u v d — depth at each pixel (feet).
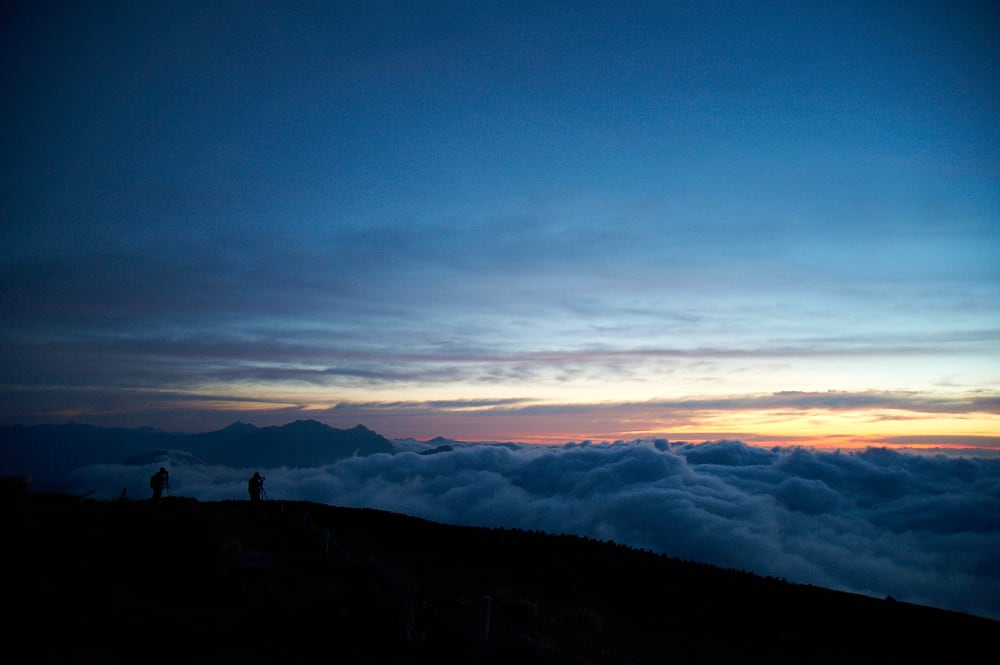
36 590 35.76
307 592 42.65
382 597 39.75
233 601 39.83
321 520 111.96
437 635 38.75
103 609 34.37
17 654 27.61
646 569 87.30
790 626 69.77
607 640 56.80
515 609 53.57
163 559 47.24
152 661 29.50
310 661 32.17
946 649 65.77
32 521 50.47
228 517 77.05
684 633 63.72
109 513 60.70
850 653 63.05
